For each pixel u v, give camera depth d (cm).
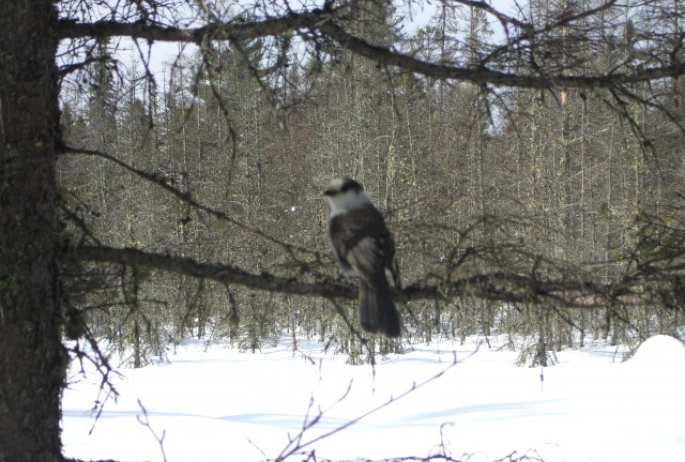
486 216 435
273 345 2153
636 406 1083
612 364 1535
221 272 434
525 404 1246
